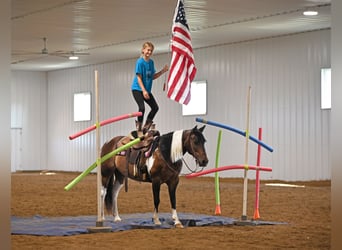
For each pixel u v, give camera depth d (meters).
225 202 15.81
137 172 10.90
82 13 20.16
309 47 23.08
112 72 32.00
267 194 17.94
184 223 11.20
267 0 18.19
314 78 22.81
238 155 25.50
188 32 10.83
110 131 32.09
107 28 22.94
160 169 10.68
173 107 28.45
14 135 36.28
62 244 9.13
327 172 22.20
